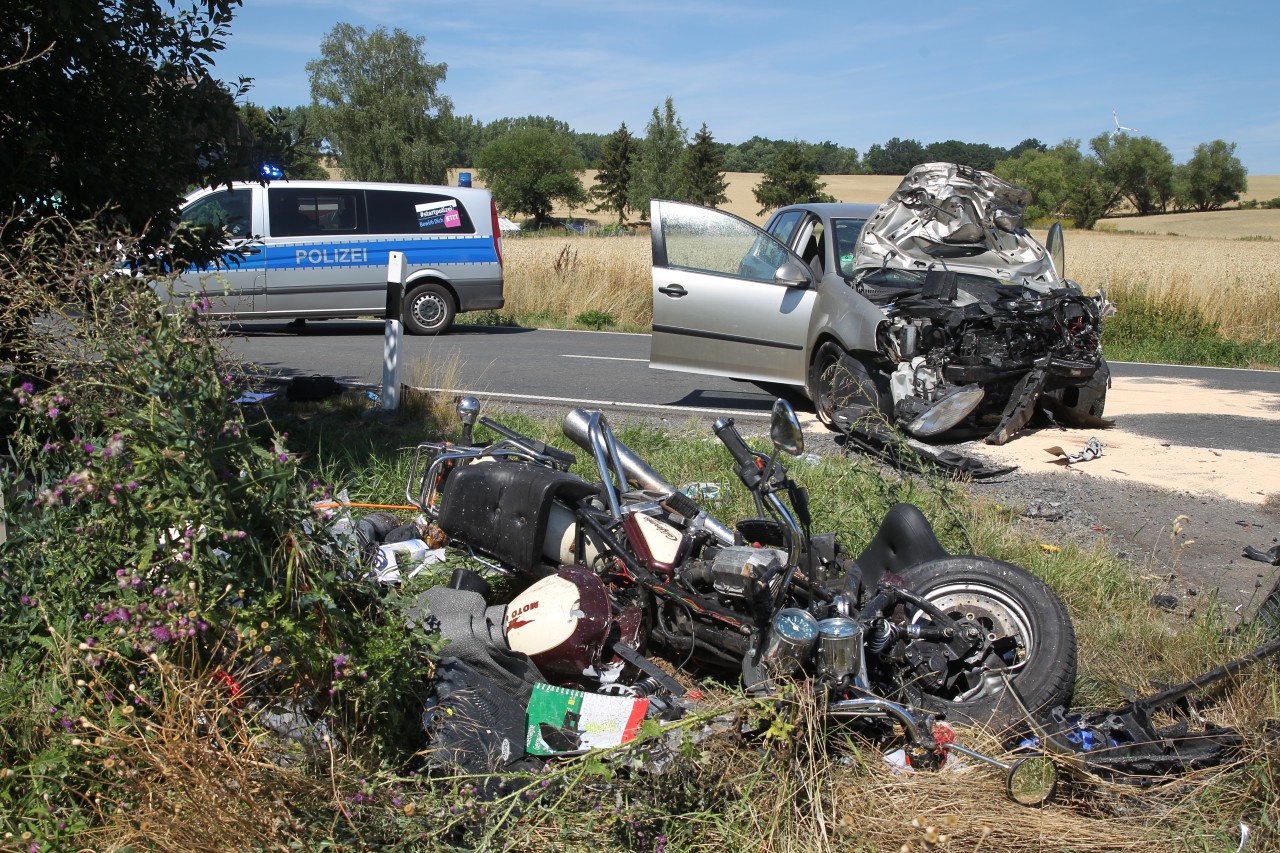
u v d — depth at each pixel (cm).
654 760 265
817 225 896
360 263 1308
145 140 502
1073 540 513
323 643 247
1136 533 518
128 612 239
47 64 463
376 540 426
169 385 234
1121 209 9562
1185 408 894
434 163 6538
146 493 234
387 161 6450
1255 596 436
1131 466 679
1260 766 276
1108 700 344
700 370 841
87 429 266
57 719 250
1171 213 9519
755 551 304
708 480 561
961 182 804
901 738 298
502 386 929
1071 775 278
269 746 242
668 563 328
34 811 235
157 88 502
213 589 238
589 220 9906
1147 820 272
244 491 235
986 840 257
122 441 231
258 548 232
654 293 834
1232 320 1485
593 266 1692
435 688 280
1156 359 1343
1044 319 727
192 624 232
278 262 1268
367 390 810
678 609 333
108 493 234
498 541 360
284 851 220
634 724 282
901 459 623
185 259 546
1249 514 578
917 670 317
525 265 1716
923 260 806
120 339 247
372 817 236
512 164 9225
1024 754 284
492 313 1588
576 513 361
